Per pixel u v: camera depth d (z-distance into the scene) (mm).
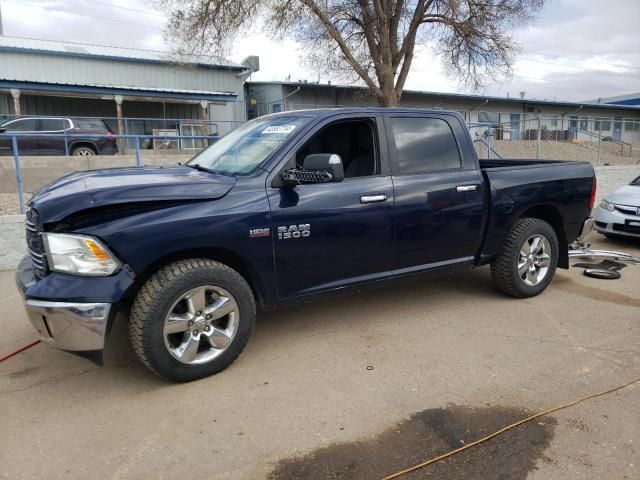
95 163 11773
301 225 3635
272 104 26906
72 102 22141
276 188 3580
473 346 3951
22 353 3920
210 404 3119
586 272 6020
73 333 3006
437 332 4238
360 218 3898
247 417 2973
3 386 3393
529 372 3502
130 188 3170
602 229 8188
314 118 3877
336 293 3979
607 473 2461
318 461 2574
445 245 4441
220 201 3355
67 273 3035
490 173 4645
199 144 16875
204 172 3914
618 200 8125
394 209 4070
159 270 3244
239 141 4227
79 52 23000
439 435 2783
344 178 3932
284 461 2578
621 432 2787
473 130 19250
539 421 2902
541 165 5168
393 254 4148
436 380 3400
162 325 3160
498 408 3043
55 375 3545
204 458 2607
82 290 2980
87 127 14414
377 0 15734
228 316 3484
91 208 3010
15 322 4613
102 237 2992
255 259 3480
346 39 18297
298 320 4539
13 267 6684
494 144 18828
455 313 4691
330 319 4559
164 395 3236
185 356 3289
